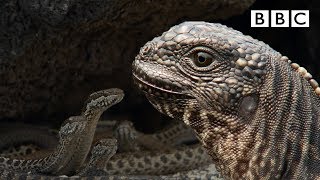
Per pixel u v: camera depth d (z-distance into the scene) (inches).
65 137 258.5
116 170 292.5
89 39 299.6
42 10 249.8
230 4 294.7
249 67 135.0
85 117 259.4
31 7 248.8
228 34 137.9
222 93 135.7
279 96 134.6
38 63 292.7
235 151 137.5
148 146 326.3
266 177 135.3
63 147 262.7
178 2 286.2
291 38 407.2
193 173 303.7
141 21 295.4
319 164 135.1
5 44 262.4
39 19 257.3
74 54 304.0
